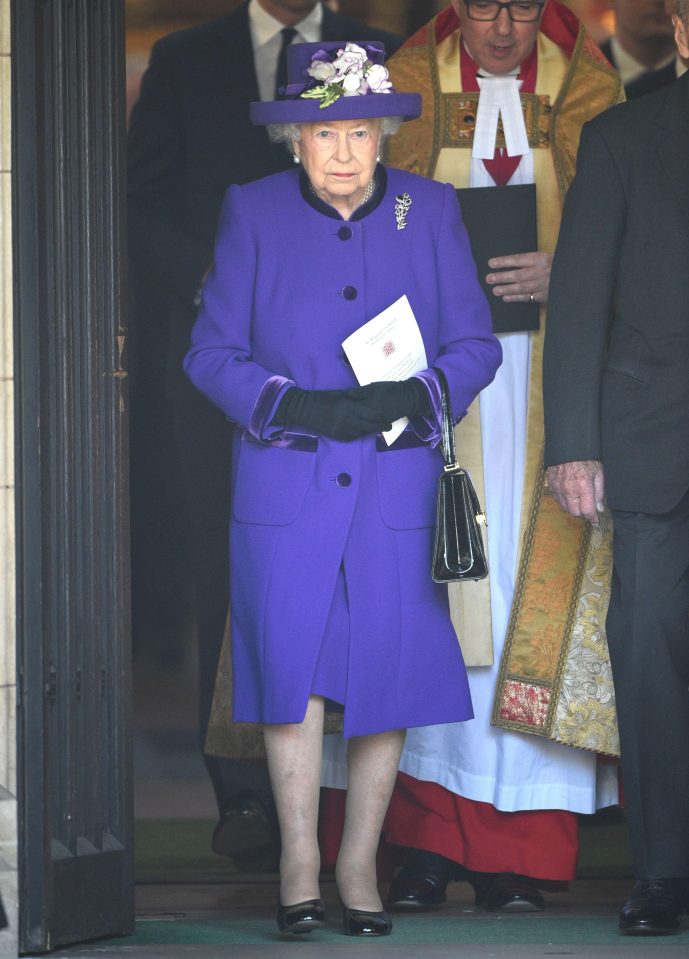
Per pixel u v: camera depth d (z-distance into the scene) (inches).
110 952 719.1
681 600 792.9
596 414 791.1
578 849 957.8
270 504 765.9
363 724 753.6
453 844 856.3
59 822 732.0
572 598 850.1
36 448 715.4
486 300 807.7
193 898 887.7
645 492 783.7
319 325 774.5
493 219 876.0
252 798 987.9
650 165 791.7
